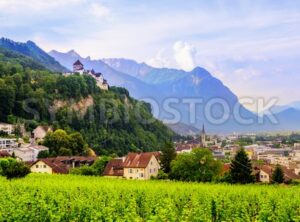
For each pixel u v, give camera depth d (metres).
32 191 47.81
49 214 34.56
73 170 110.94
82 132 195.62
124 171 109.50
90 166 119.50
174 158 103.75
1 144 163.62
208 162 88.75
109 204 38.72
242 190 58.72
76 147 163.88
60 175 88.44
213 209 40.75
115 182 70.31
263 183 87.81
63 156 145.12
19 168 77.38
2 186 51.81
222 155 185.88
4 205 35.69
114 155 171.50
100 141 195.38
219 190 56.94
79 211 36.38
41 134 187.25
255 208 43.53
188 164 89.00
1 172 77.44
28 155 148.75
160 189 57.09
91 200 41.12
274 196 49.38
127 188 56.66
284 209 38.81
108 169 110.81
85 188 55.00
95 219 32.47
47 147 160.88
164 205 37.50
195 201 42.34
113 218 32.44
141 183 68.94
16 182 62.22
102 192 50.75
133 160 111.06
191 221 31.97
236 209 40.91
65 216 36.09
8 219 32.88
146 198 46.41
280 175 97.06
